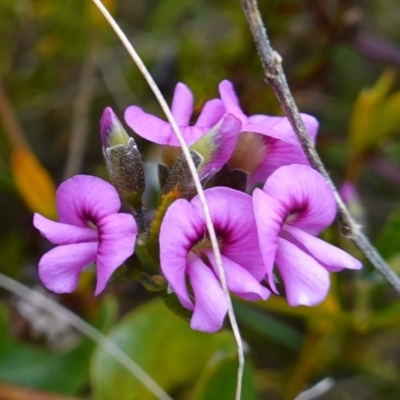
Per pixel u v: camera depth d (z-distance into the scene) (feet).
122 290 0.76
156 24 0.97
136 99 0.90
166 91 0.92
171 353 0.65
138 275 0.54
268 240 0.50
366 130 0.75
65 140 0.89
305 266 0.51
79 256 0.52
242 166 0.55
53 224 0.52
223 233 0.51
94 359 0.65
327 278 0.51
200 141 0.53
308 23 0.88
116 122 0.53
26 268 0.78
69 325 0.73
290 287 0.51
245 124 0.54
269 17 0.88
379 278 0.69
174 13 0.97
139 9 1.01
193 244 0.51
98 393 0.64
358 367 0.77
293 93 0.88
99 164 0.89
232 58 0.89
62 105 0.90
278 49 0.90
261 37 0.53
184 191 0.53
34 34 0.89
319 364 0.76
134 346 0.65
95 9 0.87
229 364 0.61
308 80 0.87
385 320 0.68
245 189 0.55
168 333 0.65
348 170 0.78
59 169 0.90
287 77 0.87
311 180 0.52
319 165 0.54
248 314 0.74
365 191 0.92
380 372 0.78
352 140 0.76
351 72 0.97
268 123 0.56
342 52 0.97
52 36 0.89
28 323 0.73
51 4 0.88
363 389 0.80
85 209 0.52
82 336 0.70
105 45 0.90
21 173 0.72
